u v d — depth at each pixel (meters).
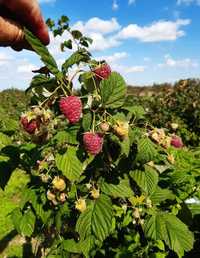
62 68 0.20
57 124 0.21
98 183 0.22
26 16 0.16
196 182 0.29
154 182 0.22
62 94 0.20
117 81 0.20
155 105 1.31
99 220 0.21
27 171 0.24
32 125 0.19
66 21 0.23
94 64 0.21
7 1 0.15
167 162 0.25
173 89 1.54
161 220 0.24
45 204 0.22
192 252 0.35
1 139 0.24
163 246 0.28
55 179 0.20
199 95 1.33
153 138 0.21
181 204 0.27
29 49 0.18
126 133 0.19
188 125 1.28
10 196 0.79
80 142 0.20
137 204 0.24
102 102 0.20
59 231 0.24
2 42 0.16
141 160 0.21
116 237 0.28
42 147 0.21
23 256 0.50
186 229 0.24
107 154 0.21
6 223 0.65
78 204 0.21
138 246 0.28
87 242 0.23
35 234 0.25
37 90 0.21
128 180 0.22
